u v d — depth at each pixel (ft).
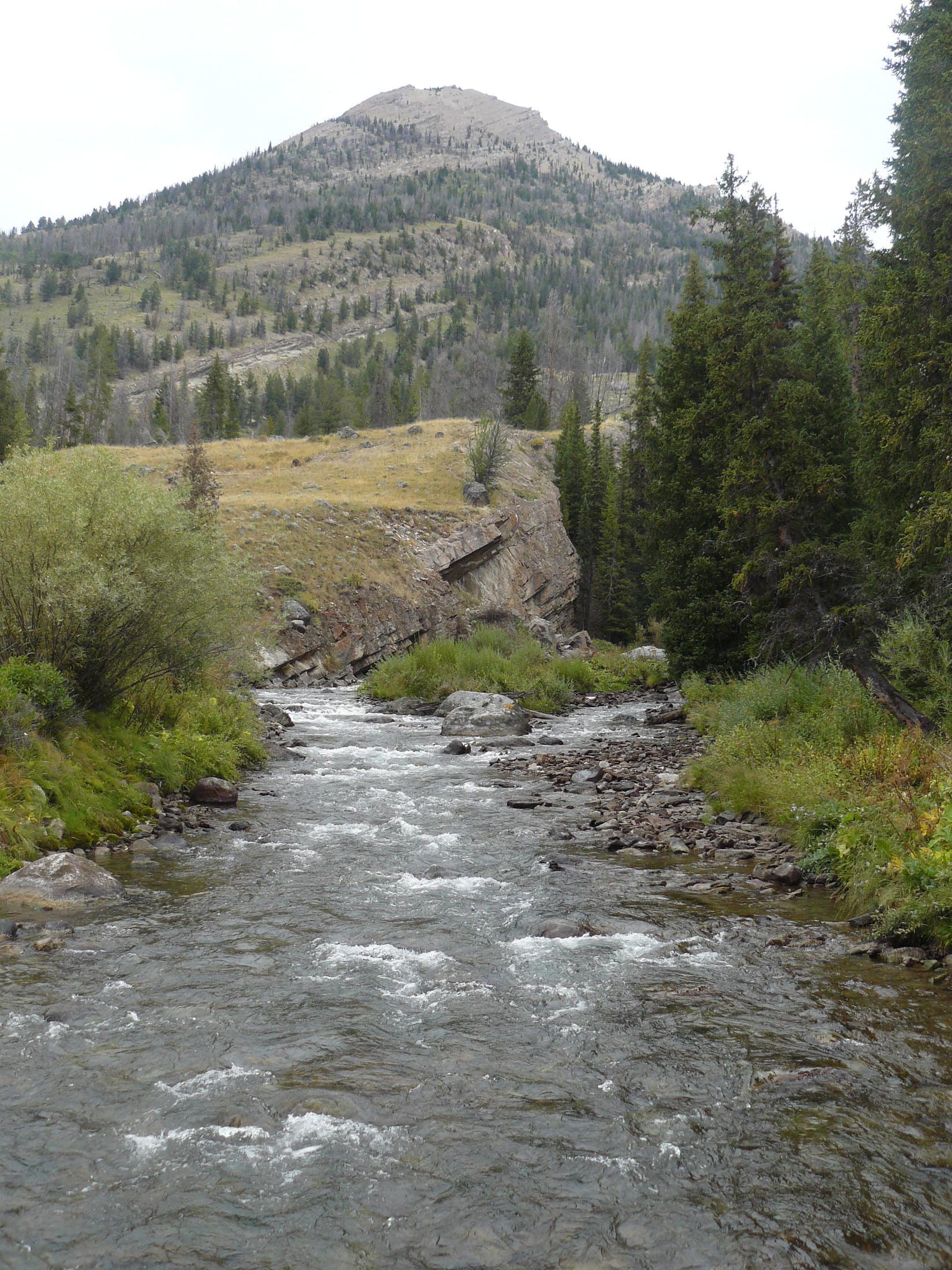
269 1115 14.90
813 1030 18.63
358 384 588.09
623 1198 12.74
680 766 57.21
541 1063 17.03
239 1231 11.91
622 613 231.71
